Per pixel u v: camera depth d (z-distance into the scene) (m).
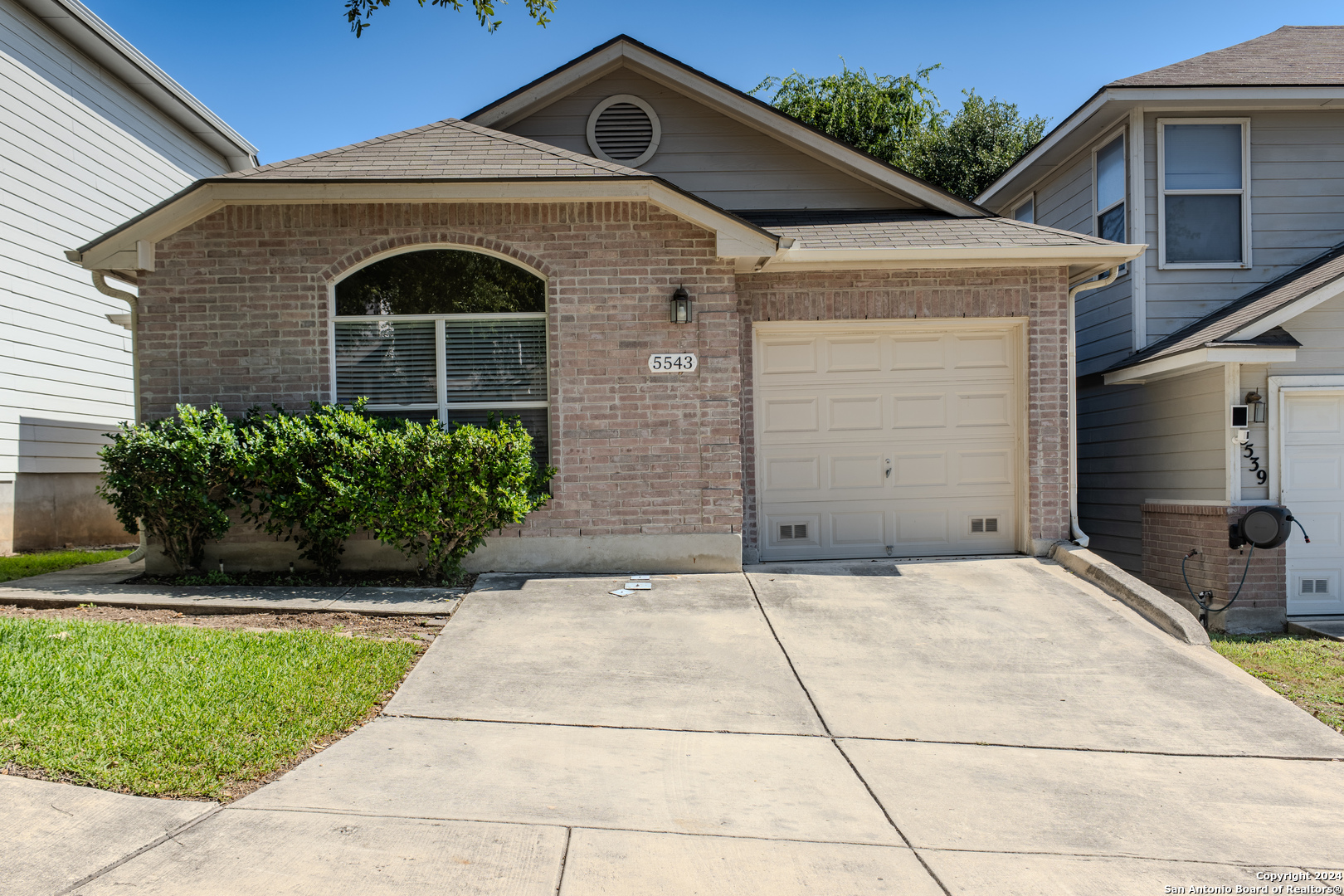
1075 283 9.35
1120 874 3.52
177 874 3.07
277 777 3.97
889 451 9.10
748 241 8.02
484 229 8.20
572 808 3.85
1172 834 3.90
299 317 8.10
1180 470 9.62
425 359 8.31
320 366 8.10
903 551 9.10
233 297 8.08
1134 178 10.53
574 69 10.08
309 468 7.57
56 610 6.81
